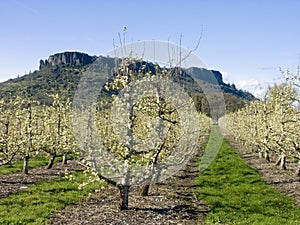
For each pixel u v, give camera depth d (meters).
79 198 18.48
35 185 21.77
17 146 24.78
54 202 17.39
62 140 29.06
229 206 17.89
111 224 13.96
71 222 14.20
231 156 40.72
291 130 26.81
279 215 16.16
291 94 28.36
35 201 17.47
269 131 30.86
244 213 16.56
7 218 14.45
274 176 26.91
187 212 16.58
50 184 22.14
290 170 29.75
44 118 32.16
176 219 15.24
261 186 23.08
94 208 16.48
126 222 14.33
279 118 30.52
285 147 25.81
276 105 31.72
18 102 27.27
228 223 14.84
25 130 26.91
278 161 32.75
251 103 45.47
